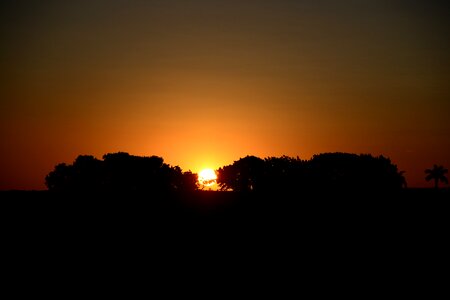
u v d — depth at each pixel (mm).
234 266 40031
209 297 31906
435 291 32781
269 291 33125
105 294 32438
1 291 32906
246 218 65750
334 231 55531
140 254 44250
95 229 56719
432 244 47531
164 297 31875
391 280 35406
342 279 35875
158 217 66125
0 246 46750
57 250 45469
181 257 43219
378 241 49469
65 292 32750
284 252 45094
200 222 62750
